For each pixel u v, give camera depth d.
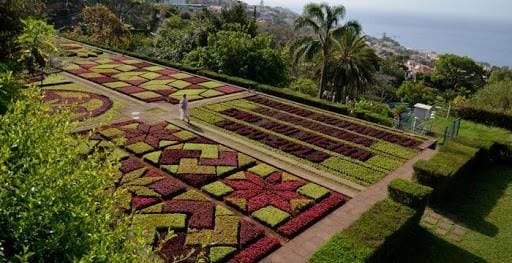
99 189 6.38
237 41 36.72
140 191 13.80
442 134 24.78
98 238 5.43
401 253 11.76
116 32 49.59
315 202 14.34
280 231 12.31
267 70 37.47
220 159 17.06
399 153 19.77
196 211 12.94
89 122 20.41
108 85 28.09
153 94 26.70
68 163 6.43
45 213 5.33
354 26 30.78
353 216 13.73
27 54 15.73
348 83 33.53
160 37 48.62
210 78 33.38
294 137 21.02
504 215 14.30
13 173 5.90
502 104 31.62
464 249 12.17
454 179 15.46
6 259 4.80
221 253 10.92
